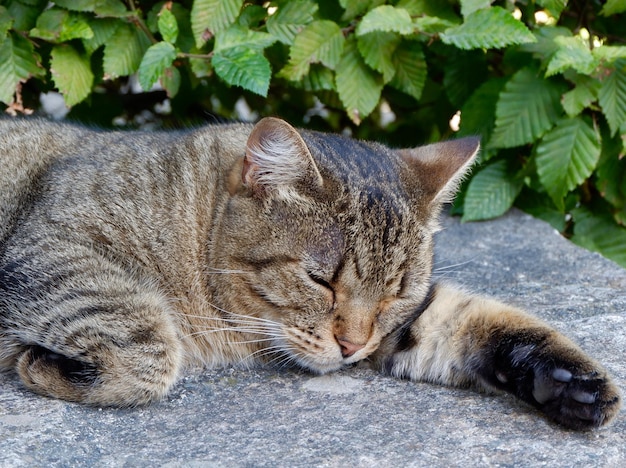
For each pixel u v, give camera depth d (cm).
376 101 115
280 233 94
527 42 112
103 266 94
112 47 112
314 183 94
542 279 110
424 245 97
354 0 113
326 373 96
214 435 88
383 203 95
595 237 121
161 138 101
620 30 119
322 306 93
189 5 115
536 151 116
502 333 92
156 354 91
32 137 101
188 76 119
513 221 121
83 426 88
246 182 95
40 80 116
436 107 125
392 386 94
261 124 94
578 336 99
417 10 114
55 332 92
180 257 96
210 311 97
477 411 91
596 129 115
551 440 88
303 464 85
